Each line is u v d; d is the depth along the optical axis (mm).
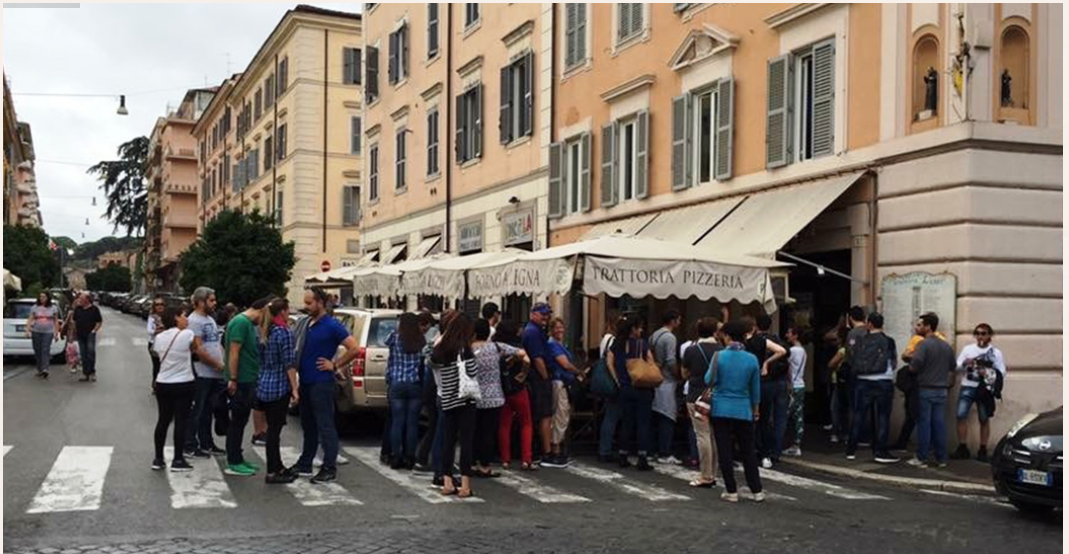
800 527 7949
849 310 13297
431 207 28750
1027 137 12133
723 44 16312
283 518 7895
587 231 20656
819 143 14500
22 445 11555
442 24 28203
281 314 9516
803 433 13906
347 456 11477
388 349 11953
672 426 11680
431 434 10297
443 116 28047
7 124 61000
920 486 10320
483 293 15203
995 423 12016
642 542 7277
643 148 18703
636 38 19031
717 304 16406
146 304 60000
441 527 7676
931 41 12641
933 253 12438
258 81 50031
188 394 10117
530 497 9172
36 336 21016
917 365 11328
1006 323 12086
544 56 22516
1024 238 12180
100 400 16719
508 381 10734
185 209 78750
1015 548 7273
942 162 12328
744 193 15938
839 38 14062
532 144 22969
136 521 7660
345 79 43375
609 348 11336
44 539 7008
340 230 43188
